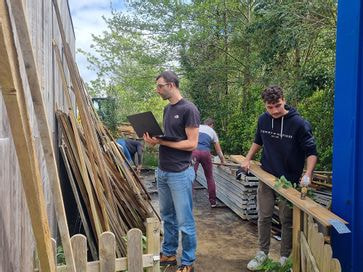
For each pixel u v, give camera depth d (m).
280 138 3.53
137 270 2.62
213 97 13.01
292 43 7.55
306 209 2.64
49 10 3.80
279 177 3.59
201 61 13.34
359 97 2.48
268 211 3.78
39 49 2.97
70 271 1.56
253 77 11.23
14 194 1.80
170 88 3.49
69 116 4.17
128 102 17.81
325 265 2.21
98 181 3.63
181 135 3.52
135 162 8.11
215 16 12.99
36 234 1.29
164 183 3.71
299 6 7.32
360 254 2.54
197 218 5.92
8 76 1.07
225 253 4.45
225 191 6.61
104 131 4.77
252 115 10.68
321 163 6.80
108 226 3.52
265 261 3.80
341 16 2.60
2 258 1.48
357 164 2.51
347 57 2.54
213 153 11.49
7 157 1.64
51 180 1.43
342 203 2.63
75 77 3.85
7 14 1.12
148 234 2.80
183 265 3.60
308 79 7.12
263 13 8.16
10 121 1.14
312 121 7.22
